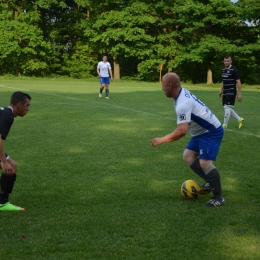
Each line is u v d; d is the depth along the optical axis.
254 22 37.56
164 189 5.61
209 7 36.53
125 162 7.12
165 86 4.75
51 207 4.85
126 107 15.57
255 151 8.09
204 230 4.13
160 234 4.02
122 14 40.34
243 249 3.70
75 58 44.47
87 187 5.67
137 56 42.34
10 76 41.12
